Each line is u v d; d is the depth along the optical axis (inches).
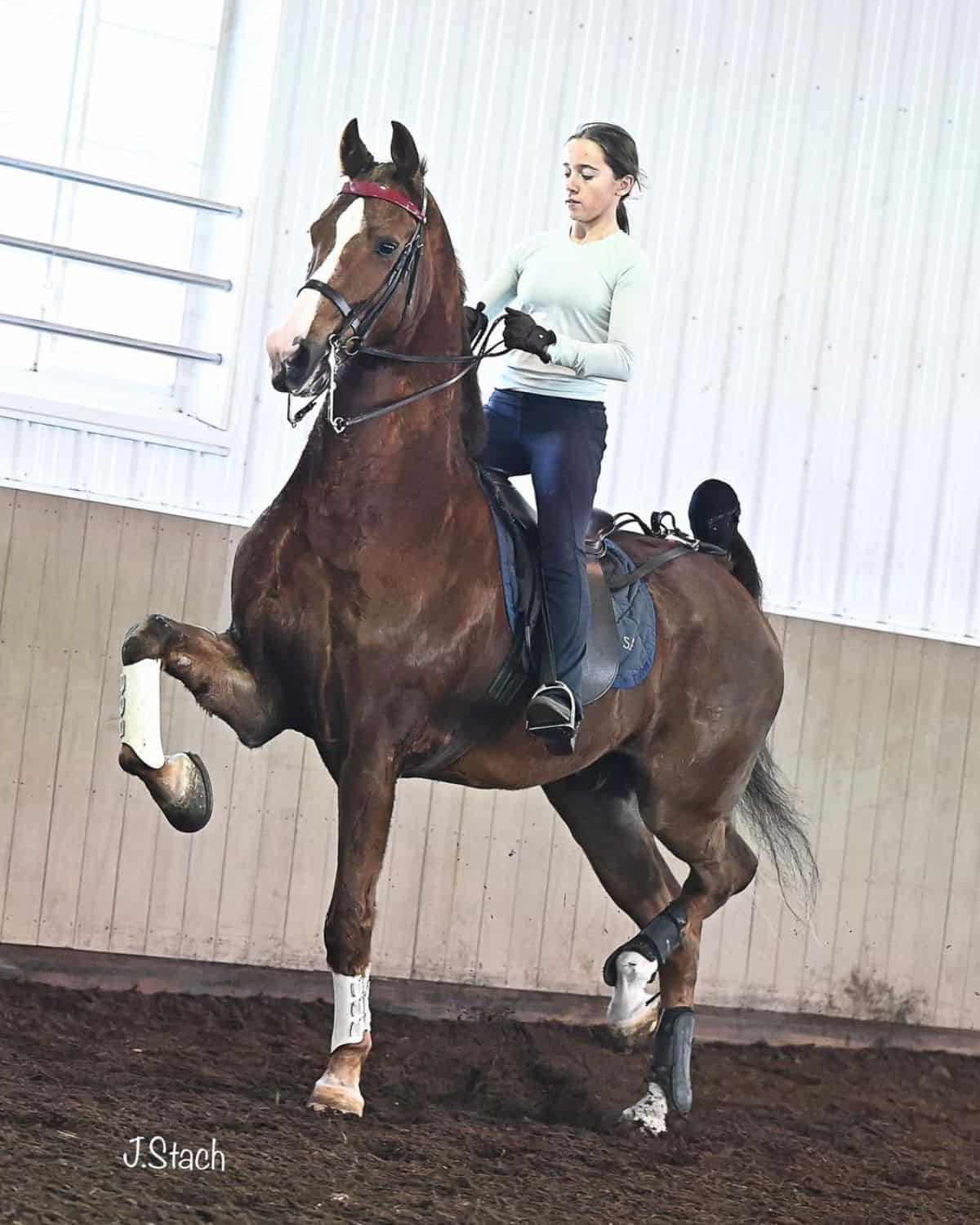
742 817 339.0
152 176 395.5
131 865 371.2
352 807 245.1
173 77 396.8
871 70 437.1
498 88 405.4
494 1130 264.4
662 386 421.1
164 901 374.0
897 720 437.7
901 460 441.1
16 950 361.1
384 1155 229.1
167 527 375.2
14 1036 311.7
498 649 258.1
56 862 365.1
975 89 446.0
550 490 265.0
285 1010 372.8
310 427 394.3
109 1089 254.7
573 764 282.7
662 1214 220.8
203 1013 359.6
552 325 275.6
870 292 437.7
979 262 446.9
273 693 250.1
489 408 279.4
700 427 424.5
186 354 388.8
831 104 433.4
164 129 396.5
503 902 405.1
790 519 432.1
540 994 407.8
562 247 278.1
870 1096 380.2
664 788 301.0
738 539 329.7
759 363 428.8
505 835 405.1
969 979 444.5
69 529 366.3
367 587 241.8
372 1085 311.3
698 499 330.0
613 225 278.1
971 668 444.8
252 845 381.7
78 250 382.3
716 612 305.7
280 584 244.2
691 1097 299.0
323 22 391.2
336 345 236.2
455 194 402.9
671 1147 275.3
